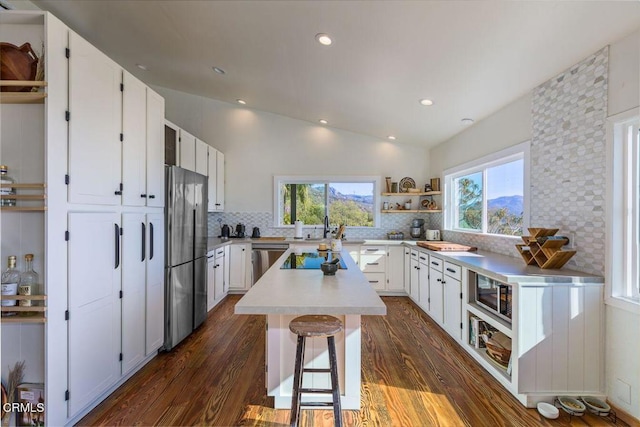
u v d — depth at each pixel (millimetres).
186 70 3920
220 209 5051
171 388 2225
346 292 1708
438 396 2148
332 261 2334
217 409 1994
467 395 2162
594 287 2057
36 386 1707
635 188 1968
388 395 2160
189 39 2979
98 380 1998
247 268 4758
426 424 1869
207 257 3764
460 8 1836
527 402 2043
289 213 5348
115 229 2166
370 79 3023
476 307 2697
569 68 2316
